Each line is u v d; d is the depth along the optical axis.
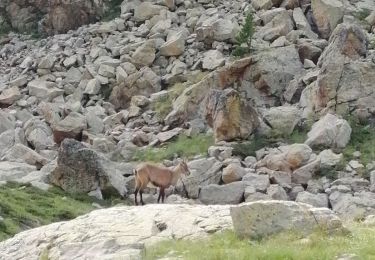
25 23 67.31
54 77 53.75
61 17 63.91
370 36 50.03
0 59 60.88
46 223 27.73
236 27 52.94
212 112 41.62
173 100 47.25
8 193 30.89
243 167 36.84
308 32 51.84
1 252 17.94
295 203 15.72
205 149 40.53
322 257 13.28
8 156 39.81
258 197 32.75
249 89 45.53
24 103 50.16
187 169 32.97
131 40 56.47
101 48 56.47
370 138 38.72
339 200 32.38
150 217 17.62
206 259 13.69
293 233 14.99
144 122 46.12
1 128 44.88
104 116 48.16
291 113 41.47
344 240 14.53
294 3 55.41
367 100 40.84
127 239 16.34
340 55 42.03
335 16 53.16
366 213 29.89
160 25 56.91
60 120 45.25
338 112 40.88
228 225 16.39
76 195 34.38
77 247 15.95
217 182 35.38
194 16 58.00
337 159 36.31
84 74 53.31
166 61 53.09
